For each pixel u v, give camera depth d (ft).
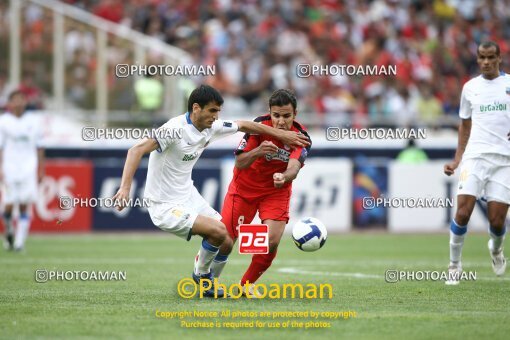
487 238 199.21
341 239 195.93
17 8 239.09
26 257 154.40
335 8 309.22
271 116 96.53
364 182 215.10
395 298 97.04
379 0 317.63
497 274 116.06
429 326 78.64
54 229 209.97
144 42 237.04
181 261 147.84
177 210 93.56
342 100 263.49
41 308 88.58
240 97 264.11
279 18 291.58
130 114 234.79
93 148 225.15
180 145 92.79
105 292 102.47
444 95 286.05
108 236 203.82
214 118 92.84
